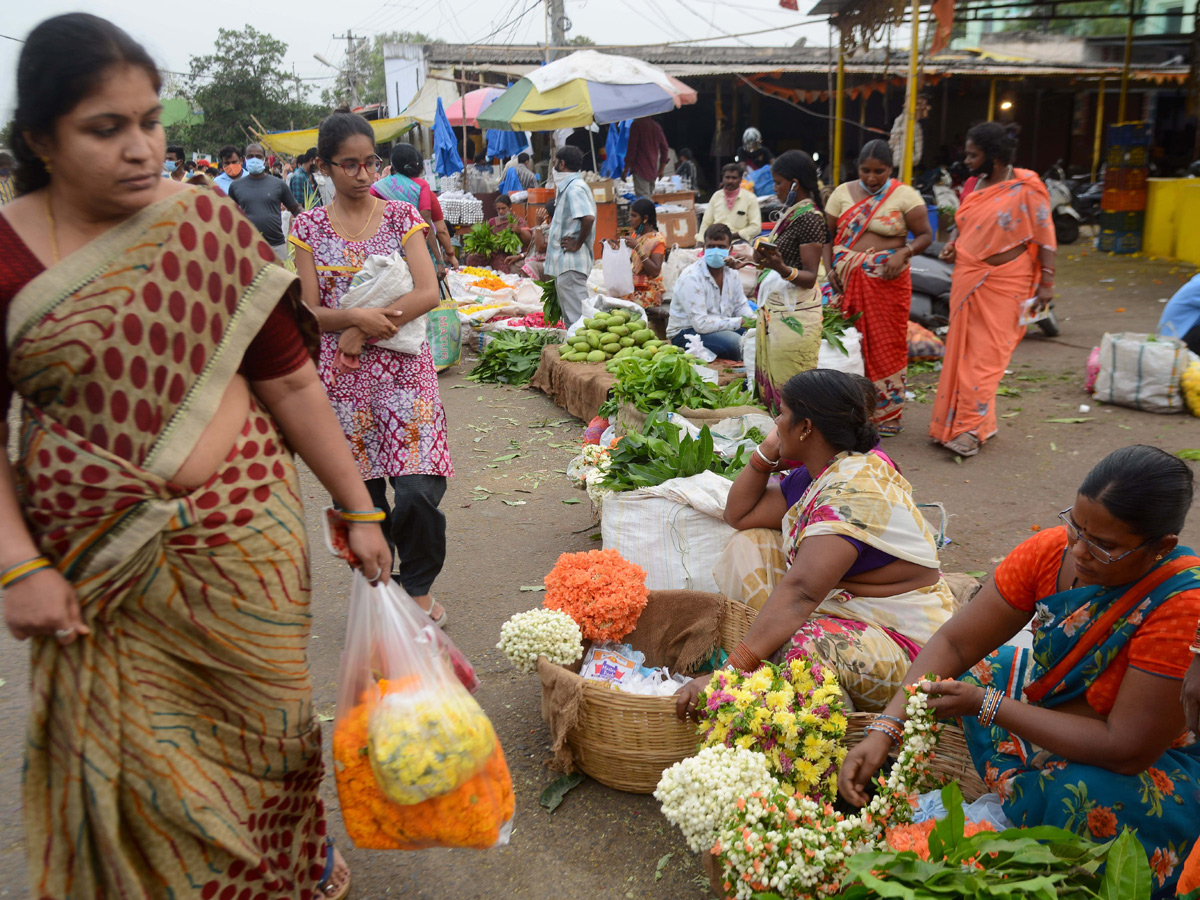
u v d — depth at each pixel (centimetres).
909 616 280
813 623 277
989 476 565
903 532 276
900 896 180
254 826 194
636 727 276
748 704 245
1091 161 2341
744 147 1548
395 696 203
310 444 207
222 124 4409
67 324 166
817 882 210
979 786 259
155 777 177
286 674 194
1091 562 209
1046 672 229
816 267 561
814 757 243
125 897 177
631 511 383
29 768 179
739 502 333
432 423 362
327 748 316
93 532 171
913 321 923
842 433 279
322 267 351
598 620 324
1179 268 1333
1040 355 867
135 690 176
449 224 1452
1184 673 201
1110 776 214
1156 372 670
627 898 246
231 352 184
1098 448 607
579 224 852
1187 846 213
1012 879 194
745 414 494
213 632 183
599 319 762
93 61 160
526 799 286
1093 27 2566
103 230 175
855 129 2106
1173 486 197
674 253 973
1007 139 569
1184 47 2364
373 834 208
